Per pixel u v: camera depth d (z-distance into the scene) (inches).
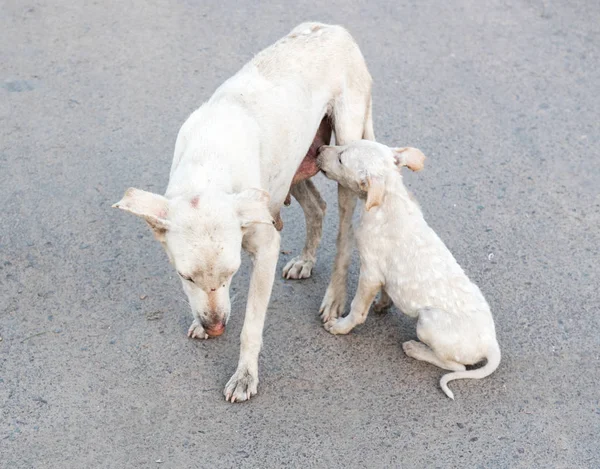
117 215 124.4
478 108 140.9
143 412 106.2
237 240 99.3
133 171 130.1
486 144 135.6
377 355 111.3
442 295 107.3
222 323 101.0
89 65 145.6
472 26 155.1
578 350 111.7
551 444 104.7
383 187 107.7
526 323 114.1
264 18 154.9
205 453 103.4
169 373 109.3
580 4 160.6
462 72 146.6
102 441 104.0
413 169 111.4
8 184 127.7
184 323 113.6
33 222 123.3
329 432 105.1
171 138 134.8
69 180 128.6
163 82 143.1
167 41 150.2
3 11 155.2
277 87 108.7
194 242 98.0
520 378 109.4
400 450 104.0
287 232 123.6
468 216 126.0
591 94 143.8
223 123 104.7
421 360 110.5
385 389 108.4
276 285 117.6
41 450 103.3
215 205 98.8
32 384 108.0
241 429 105.1
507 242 122.9
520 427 105.7
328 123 115.6
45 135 134.6
